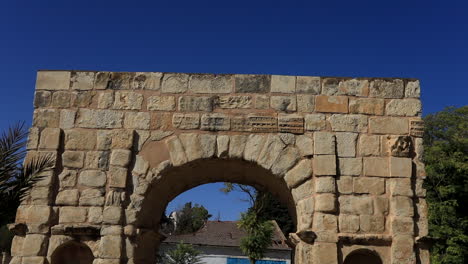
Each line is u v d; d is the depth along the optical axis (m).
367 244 11.24
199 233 45.12
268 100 12.20
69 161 11.91
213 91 12.30
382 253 11.23
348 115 12.09
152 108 12.22
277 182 12.52
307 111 12.12
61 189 11.74
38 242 11.29
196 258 37.09
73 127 12.14
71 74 12.49
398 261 11.07
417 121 12.03
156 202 13.00
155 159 11.91
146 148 11.97
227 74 12.41
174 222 63.75
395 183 11.59
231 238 42.66
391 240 11.21
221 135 12.01
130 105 12.23
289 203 13.47
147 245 12.75
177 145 11.95
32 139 11.99
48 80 12.46
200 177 13.57
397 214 11.37
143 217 12.14
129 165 11.85
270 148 11.88
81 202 11.62
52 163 10.67
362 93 12.24
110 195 11.56
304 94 12.24
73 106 12.28
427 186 28.67
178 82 12.38
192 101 12.24
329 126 12.02
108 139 12.02
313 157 11.80
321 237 11.17
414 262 11.09
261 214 33.44
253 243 30.67
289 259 39.00
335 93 12.25
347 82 12.31
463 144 30.67
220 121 12.05
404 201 11.46
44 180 11.63
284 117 12.05
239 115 12.12
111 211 11.44
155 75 12.42
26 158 11.82
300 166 11.75
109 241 11.25
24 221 11.45
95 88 12.38
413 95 12.23
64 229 11.29
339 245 11.24
